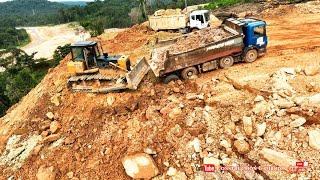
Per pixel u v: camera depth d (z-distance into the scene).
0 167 14.98
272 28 24.19
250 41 16.86
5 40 92.62
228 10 35.69
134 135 13.82
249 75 15.77
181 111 14.31
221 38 16.77
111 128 14.38
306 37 20.83
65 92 16.73
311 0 30.86
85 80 16.52
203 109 14.28
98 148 13.90
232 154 12.96
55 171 13.75
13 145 15.84
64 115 15.90
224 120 13.82
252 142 13.09
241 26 16.55
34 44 88.75
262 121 13.39
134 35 27.06
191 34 18.27
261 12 29.84
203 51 16.20
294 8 28.34
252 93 14.60
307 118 13.04
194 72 16.52
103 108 15.26
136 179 12.84
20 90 33.22
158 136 13.61
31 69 46.62
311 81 14.55
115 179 13.02
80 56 16.92
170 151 13.29
